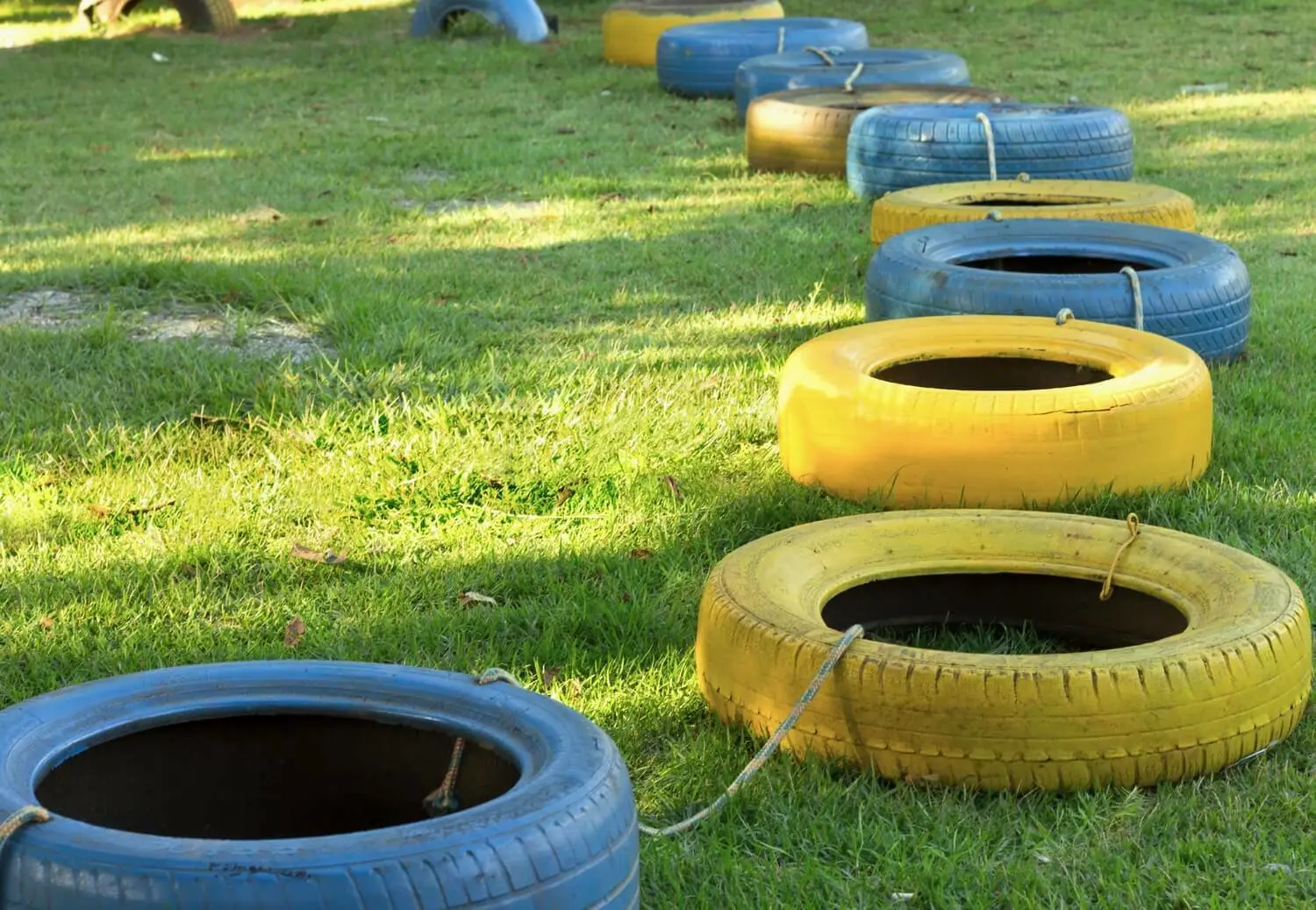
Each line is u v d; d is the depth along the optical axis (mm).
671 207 10938
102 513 5492
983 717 3543
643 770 3805
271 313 8109
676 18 17953
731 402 6633
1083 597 4438
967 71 14852
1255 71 16828
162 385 6797
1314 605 4656
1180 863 3318
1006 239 7613
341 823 3182
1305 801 3564
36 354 7223
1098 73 16922
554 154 12906
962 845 3391
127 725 3041
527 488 5691
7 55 19719
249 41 20719
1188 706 3582
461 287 8734
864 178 10844
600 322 8125
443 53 19125
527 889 2559
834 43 16062
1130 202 8391
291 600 4848
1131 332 6125
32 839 2551
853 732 3648
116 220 10570
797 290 8711
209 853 2479
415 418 6402
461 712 3074
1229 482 5684
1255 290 8555
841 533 4508
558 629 4559
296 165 12562
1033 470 5352
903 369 6137
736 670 3861
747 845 3451
